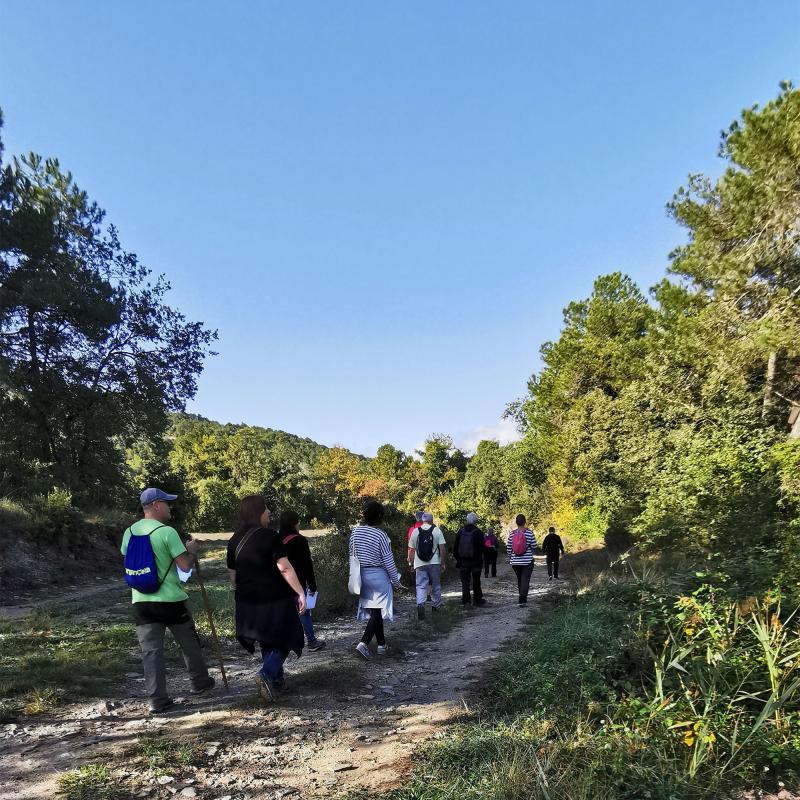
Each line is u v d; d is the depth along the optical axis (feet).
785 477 34.01
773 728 11.05
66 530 60.03
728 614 14.33
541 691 14.74
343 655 22.89
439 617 31.68
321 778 11.32
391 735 13.73
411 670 20.45
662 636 15.72
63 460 79.15
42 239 74.18
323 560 43.27
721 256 54.29
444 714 14.98
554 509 147.74
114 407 84.12
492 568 65.16
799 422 46.70
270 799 10.43
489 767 10.44
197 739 13.25
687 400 60.18
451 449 365.81
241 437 242.99
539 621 27.04
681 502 42.29
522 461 172.96
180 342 91.86
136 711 15.53
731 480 39.11
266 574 16.34
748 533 30.60
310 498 199.52
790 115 44.75
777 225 48.14
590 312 119.55
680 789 9.55
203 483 173.27
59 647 23.26
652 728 11.77
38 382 77.05
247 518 17.11
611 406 96.27
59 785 10.87
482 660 21.22
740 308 54.19
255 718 14.82
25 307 75.31
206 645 24.49
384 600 22.50
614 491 83.61
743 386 51.93
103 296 82.43
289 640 16.31
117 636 25.50
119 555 67.05
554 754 10.48
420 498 327.67
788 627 14.32
